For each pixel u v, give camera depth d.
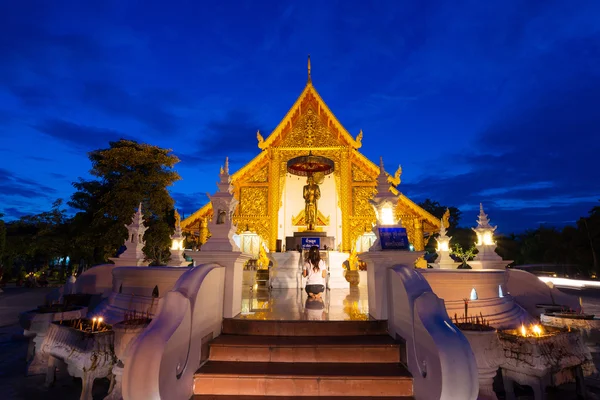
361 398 4.47
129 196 21.42
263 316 6.32
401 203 20.52
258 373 4.64
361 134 21.56
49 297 11.19
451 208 57.22
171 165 23.86
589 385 6.54
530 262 43.84
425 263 16.03
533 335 6.07
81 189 25.86
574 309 9.23
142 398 3.52
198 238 22.00
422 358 4.30
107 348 5.91
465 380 3.67
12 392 6.38
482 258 9.77
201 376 4.60
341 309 7.23
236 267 6.46
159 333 3.90
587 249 35.00
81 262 31.97
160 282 7.39
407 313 4.90
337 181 21.34
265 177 21.75
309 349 5.12
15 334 10.42
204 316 5.10
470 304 6.69
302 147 21.80
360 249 20.05
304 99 22.33
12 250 32.28
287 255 13.23
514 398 5.94
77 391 6.42
